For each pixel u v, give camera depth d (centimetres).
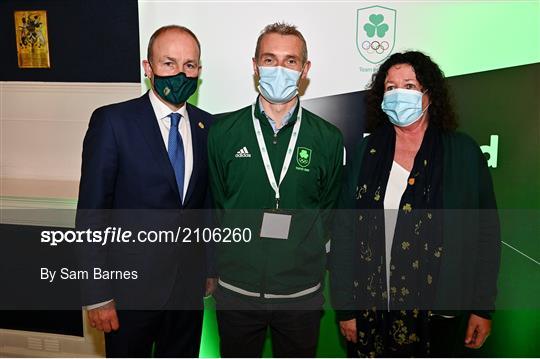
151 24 199
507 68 193
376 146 155
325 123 165
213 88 202
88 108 209
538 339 208
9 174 218
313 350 170
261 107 161
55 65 209
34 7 205
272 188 158
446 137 151
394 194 150
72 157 214
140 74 204
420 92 148
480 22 192
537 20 189
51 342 231
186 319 171
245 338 167
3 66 212
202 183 163
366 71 198
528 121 195
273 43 152
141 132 152
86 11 203
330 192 164
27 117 214
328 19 196
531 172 197
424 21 194
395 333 153
